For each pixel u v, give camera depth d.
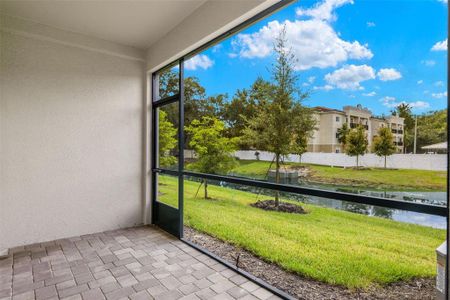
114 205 3.73
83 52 3.45
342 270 2.20
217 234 3.33
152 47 3.74
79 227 3.45
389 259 1.97
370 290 2.00
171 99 3.58
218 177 2.89
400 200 1.55
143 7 2.79
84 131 3.47
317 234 2.43
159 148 4.02
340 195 1.85
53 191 3.26
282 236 2.68
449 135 1.33
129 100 3.84
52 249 2.99
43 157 3.19
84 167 3.48
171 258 2.81
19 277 2.36
